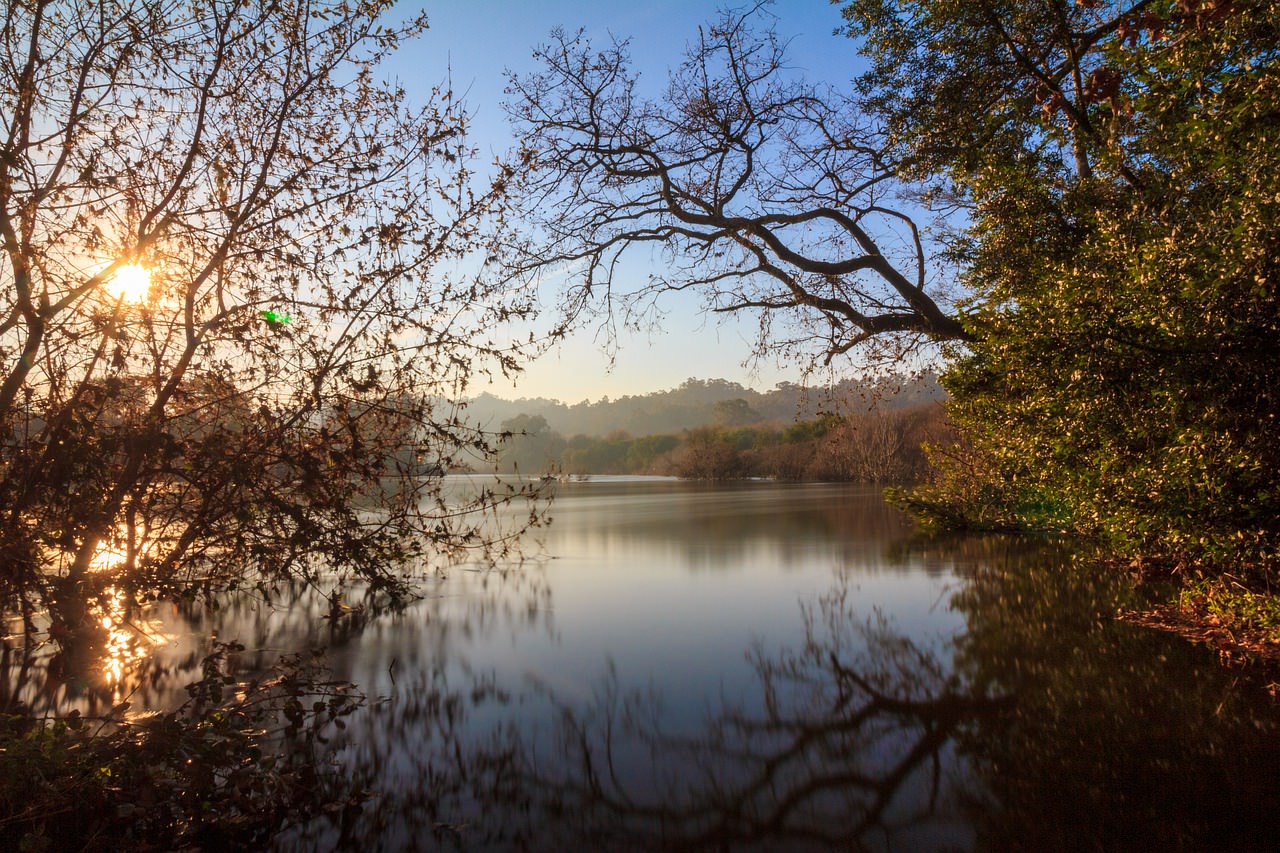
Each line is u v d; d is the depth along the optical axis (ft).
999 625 29.35
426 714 20.44
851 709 20.42
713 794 15.51
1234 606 24.57
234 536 18.81
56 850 12.82
